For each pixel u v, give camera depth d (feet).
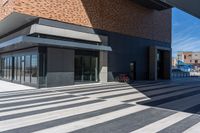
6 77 85.05
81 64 71.00
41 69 59.47
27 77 65.21
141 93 48.80
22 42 52.65
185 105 34.24
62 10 62.85
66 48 65.00
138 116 26.76
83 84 69.82
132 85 68.44
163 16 106.83
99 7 74.28
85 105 33.71
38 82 58.39
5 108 31.24
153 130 21.15
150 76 96.84
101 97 42.16
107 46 73.20
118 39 81.92
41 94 46.29
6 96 43.37
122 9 83.71
